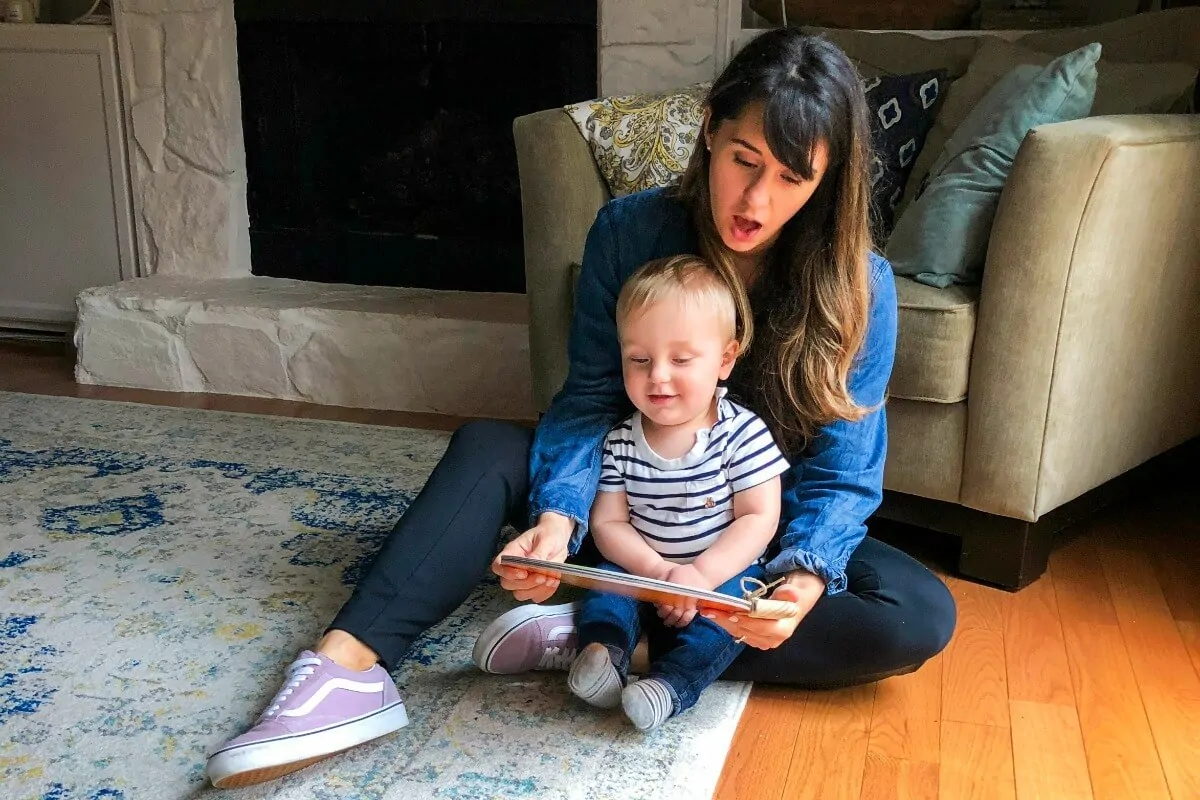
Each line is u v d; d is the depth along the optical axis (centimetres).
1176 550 180
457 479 123
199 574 158
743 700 129
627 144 197
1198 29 200
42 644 137
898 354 162
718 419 123
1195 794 115
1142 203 159
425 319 246
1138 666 142
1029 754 121
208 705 124
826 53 111
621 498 126
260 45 283
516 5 264
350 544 170
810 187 111
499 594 154
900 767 118
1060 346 154
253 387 261
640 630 127
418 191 292
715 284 118
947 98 209
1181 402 190
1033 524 162
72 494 188
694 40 246
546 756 116
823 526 120
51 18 316
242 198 292
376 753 115
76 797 107
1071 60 173
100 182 292
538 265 201
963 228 168
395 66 284
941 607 125
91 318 267
